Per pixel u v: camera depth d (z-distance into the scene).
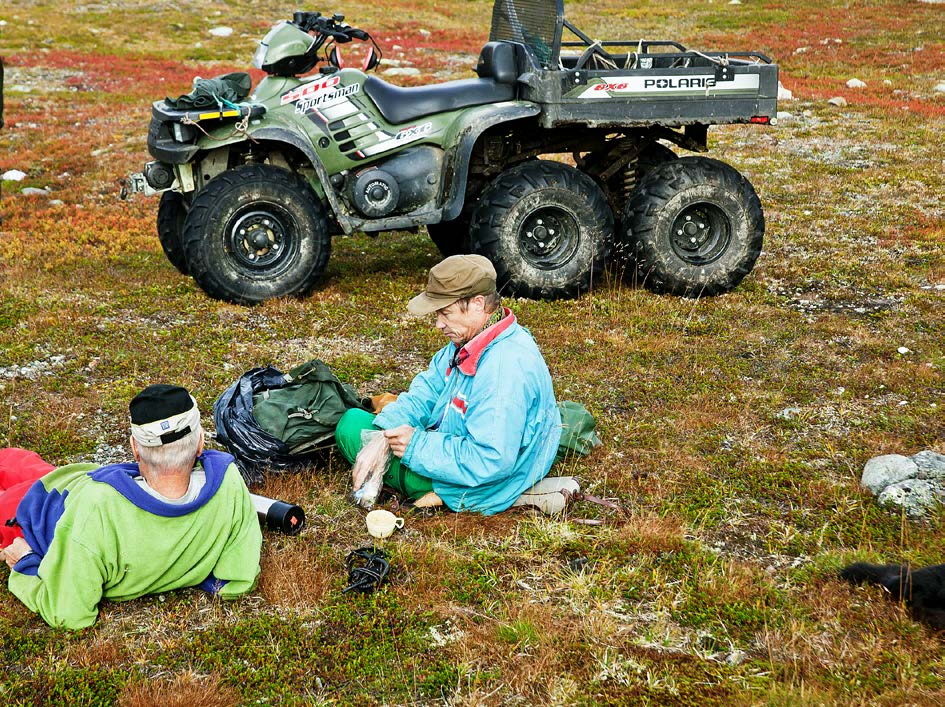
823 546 3.86
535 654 3.14
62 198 10.87
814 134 14.20
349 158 7.06
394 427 4.14
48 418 5.02
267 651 3.15
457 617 3.36
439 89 7.18
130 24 26.09
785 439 4.93
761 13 27.80
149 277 7.82
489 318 3.85
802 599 3.48
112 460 4.64
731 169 7.33
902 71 19.78
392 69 20.19
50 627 3.26
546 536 3.82
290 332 6.48
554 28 6.91
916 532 3.94
